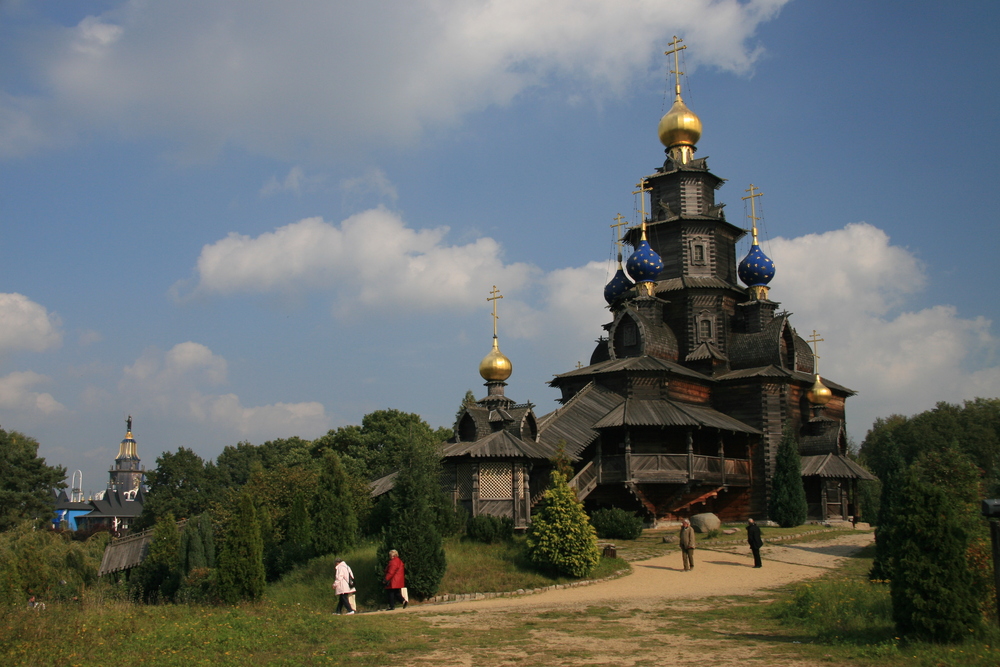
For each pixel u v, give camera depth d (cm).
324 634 1847
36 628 1870
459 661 1566
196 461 9862
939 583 1666
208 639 1808
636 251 5441
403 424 8162
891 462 3588
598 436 4472
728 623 2009
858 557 3416
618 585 2828
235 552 2847
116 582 5625
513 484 3881
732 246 5850
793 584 2750
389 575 2575
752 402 5153
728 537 3994
